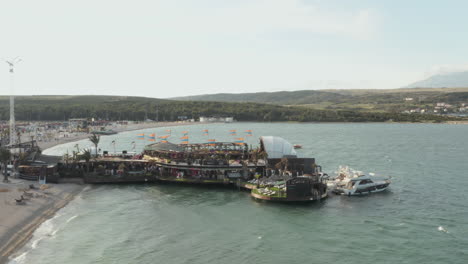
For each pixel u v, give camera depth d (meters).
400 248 51.91
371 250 51.12
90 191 79.94
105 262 46.66
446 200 76.50
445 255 49.56
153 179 87.31
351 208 69.94
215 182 84.25
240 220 62.59
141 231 57.25
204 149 101.56
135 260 47.38
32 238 53.25
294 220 62.94
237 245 52.47
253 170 86.25
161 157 94.56
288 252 50.31
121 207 69.12
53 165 87.69
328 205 71.69
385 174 106.69
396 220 63.50
